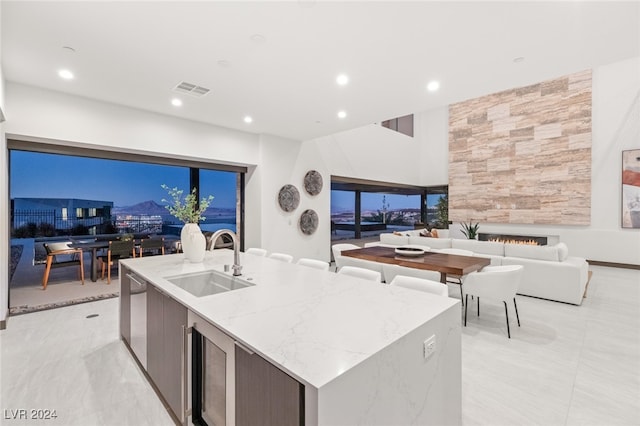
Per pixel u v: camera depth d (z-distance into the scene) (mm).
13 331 3160
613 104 6586
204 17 2260
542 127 7465
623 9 2121
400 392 1245
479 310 3861
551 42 2557
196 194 5609
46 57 2844
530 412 1949
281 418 1037
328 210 6984
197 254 2891
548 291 4219
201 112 4461
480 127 8484
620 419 1881
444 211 9820
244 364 1227
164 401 1971
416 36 2500
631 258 6348
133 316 2555
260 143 5719
